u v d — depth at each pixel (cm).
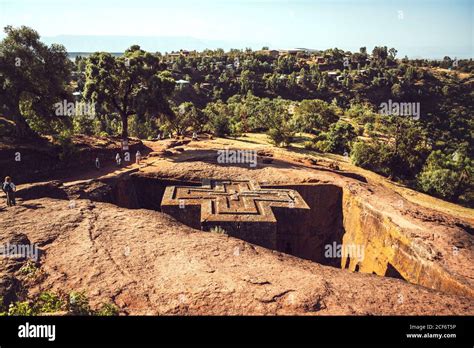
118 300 1017
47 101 2877
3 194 1909
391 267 1831
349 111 10131
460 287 1323
